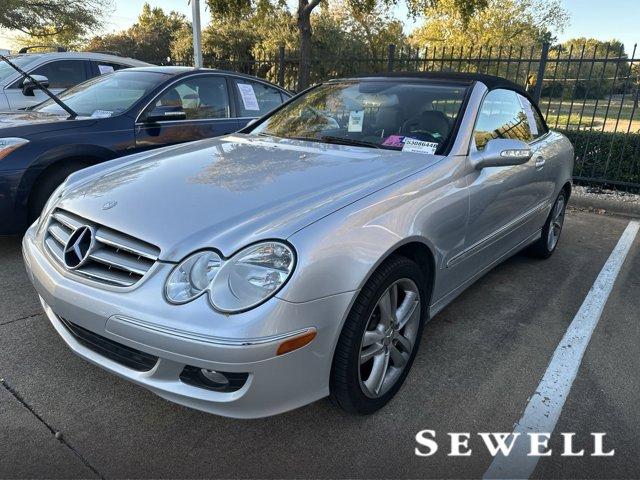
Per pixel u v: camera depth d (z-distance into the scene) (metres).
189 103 5.19
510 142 3.03
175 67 5.54
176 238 2.07
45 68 7.12
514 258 4.76
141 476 2.05
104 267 2.19
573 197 6.97
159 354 1.94
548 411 2.54
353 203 2.29
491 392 2.68
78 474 2.04
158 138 4.83
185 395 1.98
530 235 4.20
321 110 3.63
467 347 3.12
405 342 2.58
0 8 18.88
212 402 1.97
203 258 1.99
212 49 22.06
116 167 3.03
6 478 2.01
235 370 1.87
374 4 11.95
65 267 2.25
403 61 8.88
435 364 2.92
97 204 2.40
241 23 21.48
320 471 2.12
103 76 5.54
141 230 2.14
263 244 1.99
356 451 2.24
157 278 2.00
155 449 2.20
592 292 4.00
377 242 2.22
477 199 2.99
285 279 1.93
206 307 1.89
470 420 2.46
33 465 2.08
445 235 2.73
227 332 1.85
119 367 2.14
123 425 2.32
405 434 2.35
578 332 3.35
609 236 5.61
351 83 3.84
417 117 3.25
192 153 3.08
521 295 3.90
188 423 2.36
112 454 2.16
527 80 8.18
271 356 1.89
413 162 2.82
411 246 2.55
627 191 7.26
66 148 4.20
